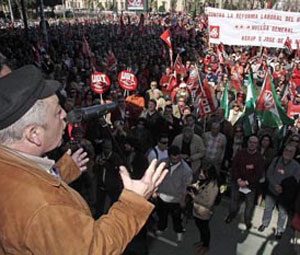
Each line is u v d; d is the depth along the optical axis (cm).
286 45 1377
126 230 111
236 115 850
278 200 555
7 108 104
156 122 785
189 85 1043
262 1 4491
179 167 511
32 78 110
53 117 116
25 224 95
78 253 97
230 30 1441
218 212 637
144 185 123
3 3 5844
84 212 108
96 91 891
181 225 553
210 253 532
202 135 695
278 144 725
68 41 2506
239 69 1443
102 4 8344
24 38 2630
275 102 748
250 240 562
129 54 1791
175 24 3466
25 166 105
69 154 188
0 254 105
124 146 535
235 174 569
